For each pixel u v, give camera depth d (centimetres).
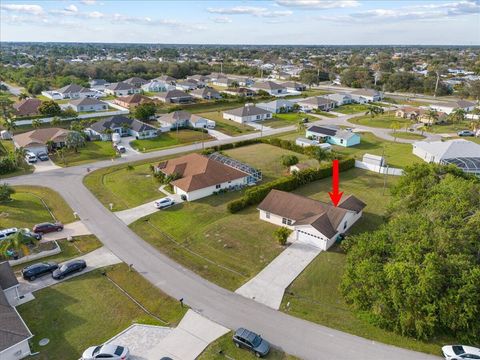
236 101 14475
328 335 3203
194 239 4800
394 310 3253
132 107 12862
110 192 6262
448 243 3419
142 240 4766
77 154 8262
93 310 3503
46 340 3139
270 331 3247
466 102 14088
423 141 8931
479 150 7888
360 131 10819
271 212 5175
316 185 6688
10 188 5909
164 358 2869
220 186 6303
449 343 3131
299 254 4462
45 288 3809
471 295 3033
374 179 7038
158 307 3550
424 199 4491
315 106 13638
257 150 8775
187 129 10531
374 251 3738
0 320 3041
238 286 3859
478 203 4138
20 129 10050
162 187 6438
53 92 14675
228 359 2961
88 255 4412
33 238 4328
